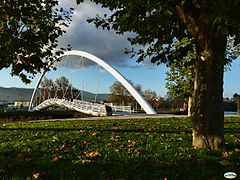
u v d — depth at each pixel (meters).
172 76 29.55
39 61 13.38
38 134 12.05
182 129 12.99
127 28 8.20
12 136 11.72
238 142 8.78
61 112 43.91
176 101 90.06
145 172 5.36
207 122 7.41
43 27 13.22
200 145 7.48
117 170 5.57
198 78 7.55
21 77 13.21
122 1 7.35
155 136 10.52
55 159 6.62
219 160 6.25
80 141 9.49
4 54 12.24
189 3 7.38
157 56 9.57
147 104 54.22
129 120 20.27
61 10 13.72
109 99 108.69
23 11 11.95
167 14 6.34
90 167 5.82
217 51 7.37
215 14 5.11
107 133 11.58
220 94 7.46
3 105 93.31
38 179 5.03
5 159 6.84
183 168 5.68
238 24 5.76
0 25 12.12
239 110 30.95
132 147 8.20
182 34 8.98
